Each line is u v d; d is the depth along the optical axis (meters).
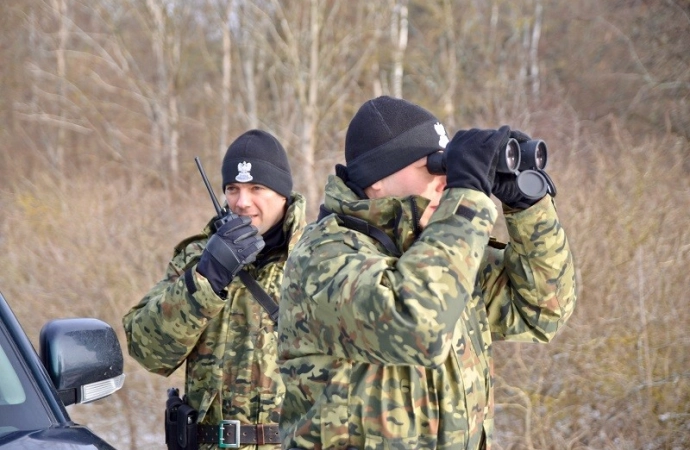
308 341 3.02
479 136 3.01
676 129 15.27
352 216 3.09
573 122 14.86
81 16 29.91
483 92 21.89
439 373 2.97
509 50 24.95
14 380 3.35
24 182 18.36
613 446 6.98
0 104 26.44
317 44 22.62
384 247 3.06
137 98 26.75
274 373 4.62
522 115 15.64
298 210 4.81
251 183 4.84
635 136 14.36
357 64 23.39
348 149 3.24
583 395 7.48
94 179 19.03
